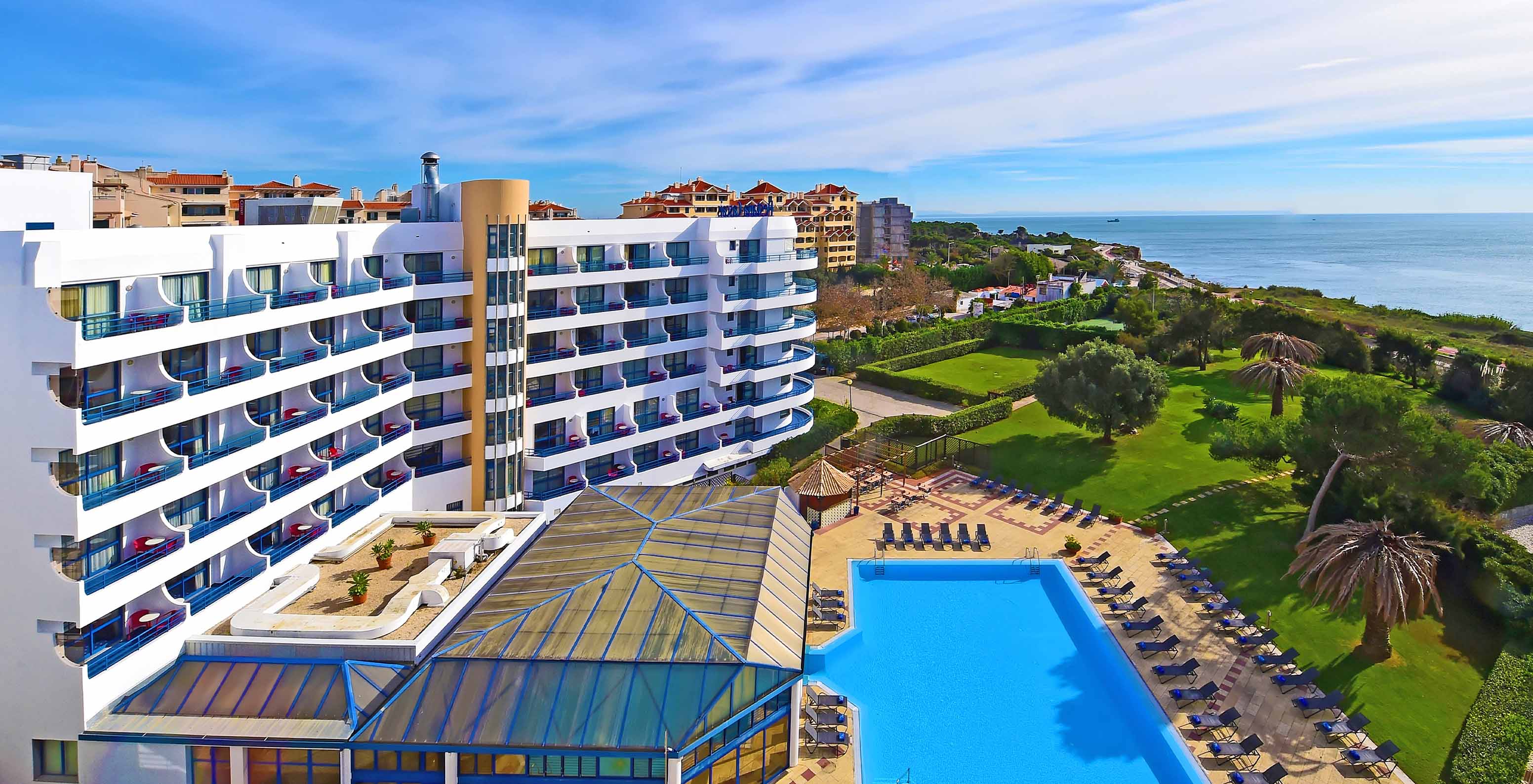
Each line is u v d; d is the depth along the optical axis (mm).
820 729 31781
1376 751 30031
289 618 30266
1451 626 40500
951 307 136250
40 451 25469
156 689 28000
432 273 44531
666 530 37469
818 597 41812
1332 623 40562
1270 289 142375
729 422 59406
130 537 29578
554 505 49625
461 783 26688
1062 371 65375
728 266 56062
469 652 28625
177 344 29328
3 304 24781
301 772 27031
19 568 25922
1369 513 46656
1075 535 50969
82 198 32844
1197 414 72625
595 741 26031
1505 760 29906
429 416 46312
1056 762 31438
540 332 48188
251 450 32875
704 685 27594
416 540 39031
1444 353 83375
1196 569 45031
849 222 188875
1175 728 32281
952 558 47594
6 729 26938
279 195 107938
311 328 38219
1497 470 48938
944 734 33031
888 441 68000
